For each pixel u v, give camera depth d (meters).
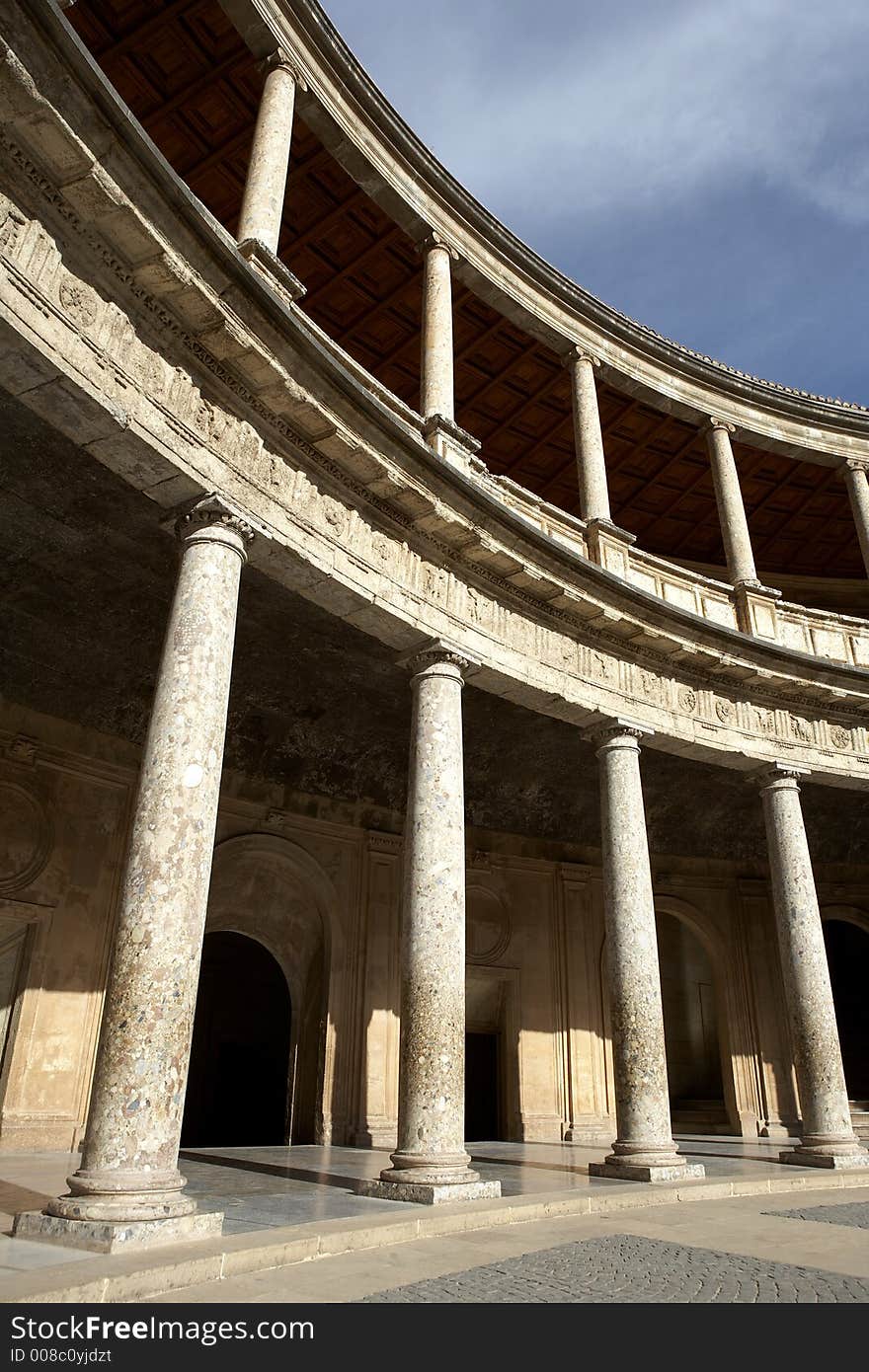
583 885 22.16
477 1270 6.72
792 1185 12.33
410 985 10.57
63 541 12.33
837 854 25.14
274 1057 22.30
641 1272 6.72
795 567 27.89
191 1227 6.84
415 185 16.75
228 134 16.72
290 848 17.72
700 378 20.67
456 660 12.49
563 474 24.56
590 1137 19.98
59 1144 13.45
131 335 9.18
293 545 10.60
